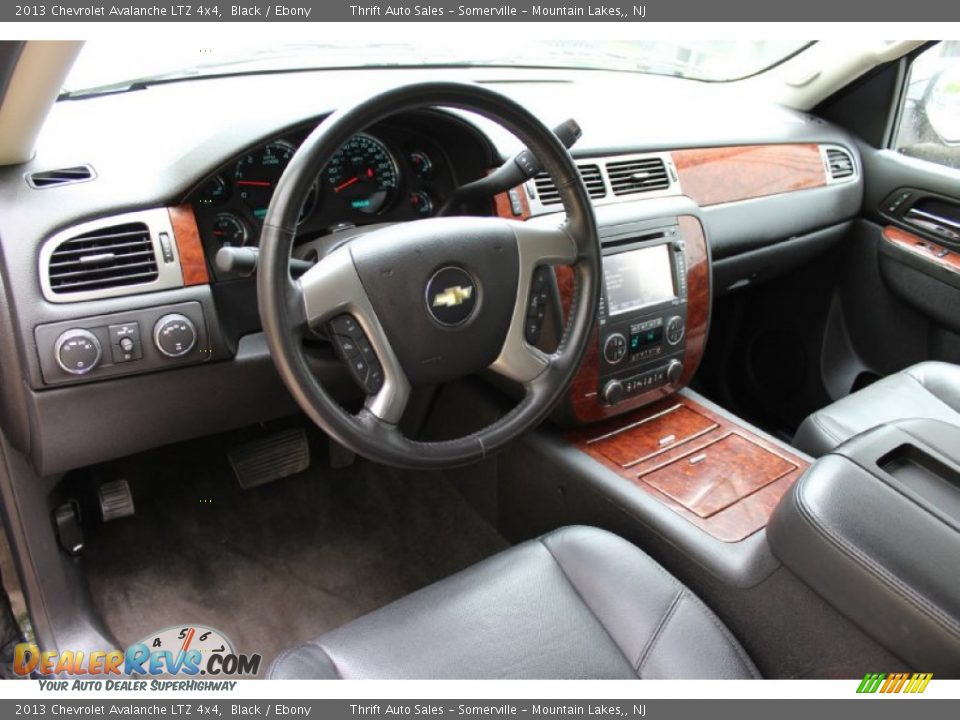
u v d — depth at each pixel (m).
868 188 1.83
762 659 0.93
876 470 0.86
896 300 1.80
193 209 1.04
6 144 0.90
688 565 1.00
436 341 0.87
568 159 0.93
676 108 1.63
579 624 0.87
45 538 1.16
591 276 0.98
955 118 1.65
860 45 1.67
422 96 0.82
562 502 1.25
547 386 0.97
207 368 1.08
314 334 0.86
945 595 0.71
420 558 1.52
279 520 1.59
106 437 1.06
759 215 1.62
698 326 1.34
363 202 1.21
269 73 1.38
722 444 1.23
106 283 0.98
